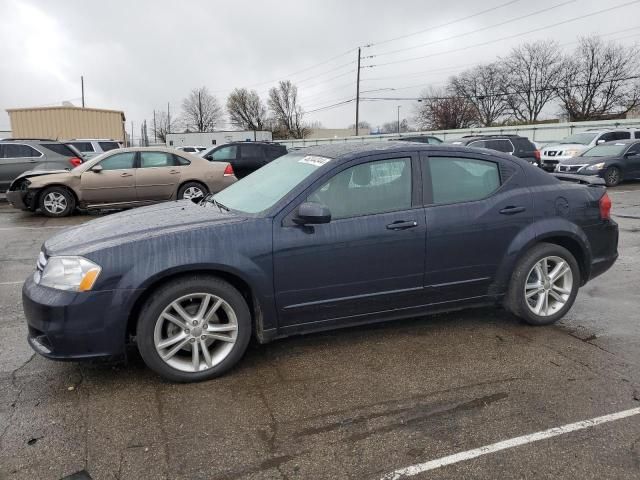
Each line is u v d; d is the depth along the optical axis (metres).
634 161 15.88
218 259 3.30
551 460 2.56
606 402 3.11
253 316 3.65
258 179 4.32
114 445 2.70
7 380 3.43
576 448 2.66
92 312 3.14
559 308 4.33
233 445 2.70
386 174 3.82
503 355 3.79
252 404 3.12
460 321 4.48
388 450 2.66
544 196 4.22
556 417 2.95
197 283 3.31
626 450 2.64
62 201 11.05
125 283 3.17
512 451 2.64
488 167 4.15
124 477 2.45
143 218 3.80
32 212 11.85
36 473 2.48
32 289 3.26
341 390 3.29
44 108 31.50
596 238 4.44
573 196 4.34
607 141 17.95
